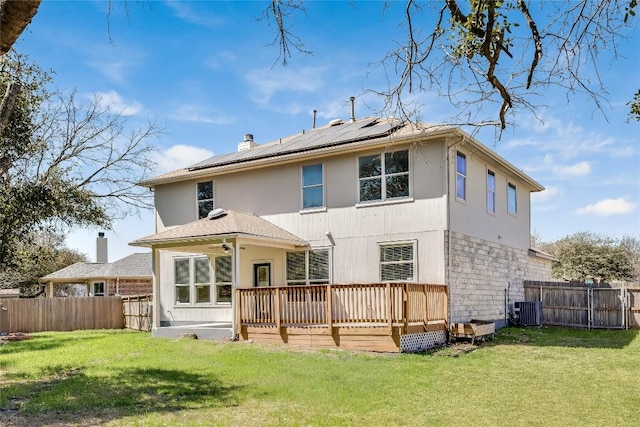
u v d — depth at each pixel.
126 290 32.47
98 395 8.89
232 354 12.90
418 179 15.46
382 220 15.95
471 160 17.08
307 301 14.36
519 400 8.60
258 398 8.63
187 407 8.09
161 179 20.22
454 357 12.60
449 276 15.02
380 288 13.36
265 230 16.61
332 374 10.46
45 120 16.97
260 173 18.50
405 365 11.38
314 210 17.20
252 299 15.33
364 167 16.44
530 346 14.55
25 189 16.11
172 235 16.80
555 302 20.59
